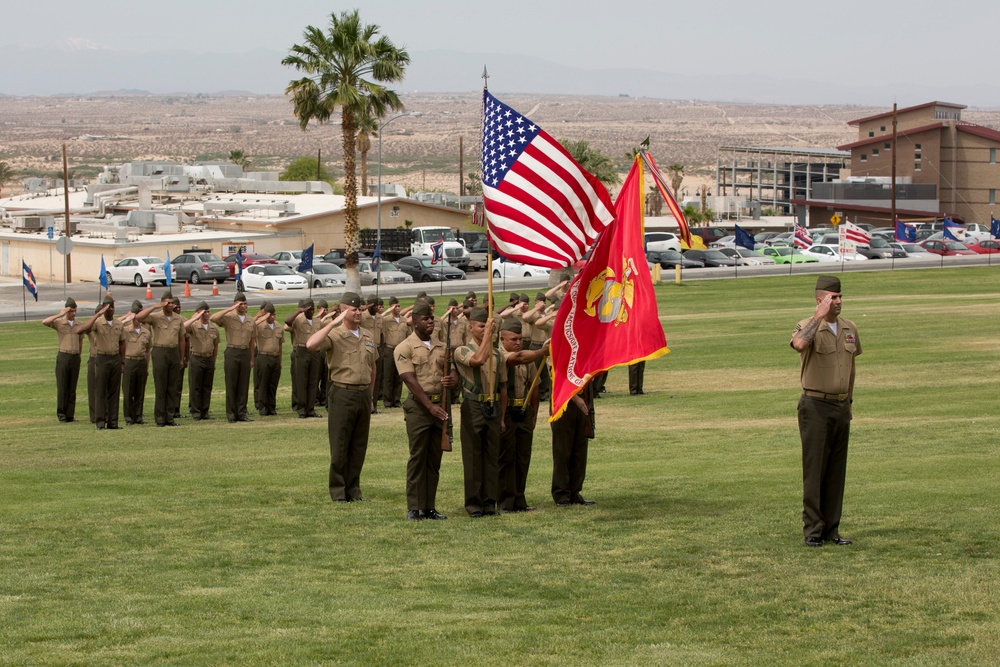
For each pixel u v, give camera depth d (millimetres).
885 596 8094
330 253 71312
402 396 26000
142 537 10992
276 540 10797
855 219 104375
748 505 11797
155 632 7645
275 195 89312
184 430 20391
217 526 11531
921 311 37344
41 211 86750
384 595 8609
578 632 7484
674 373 25922
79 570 9586
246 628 7730
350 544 10570
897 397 20266
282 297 55562
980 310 37062
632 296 11344
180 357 21469
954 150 104875
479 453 12000
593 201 13320
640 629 7516
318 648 7223
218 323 21812
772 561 9258
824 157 134000
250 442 18438
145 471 15453
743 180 182125
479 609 8141
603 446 16719
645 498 12500
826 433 9727
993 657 6719
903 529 10242
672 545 10008
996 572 8641
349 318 12945
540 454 16641
